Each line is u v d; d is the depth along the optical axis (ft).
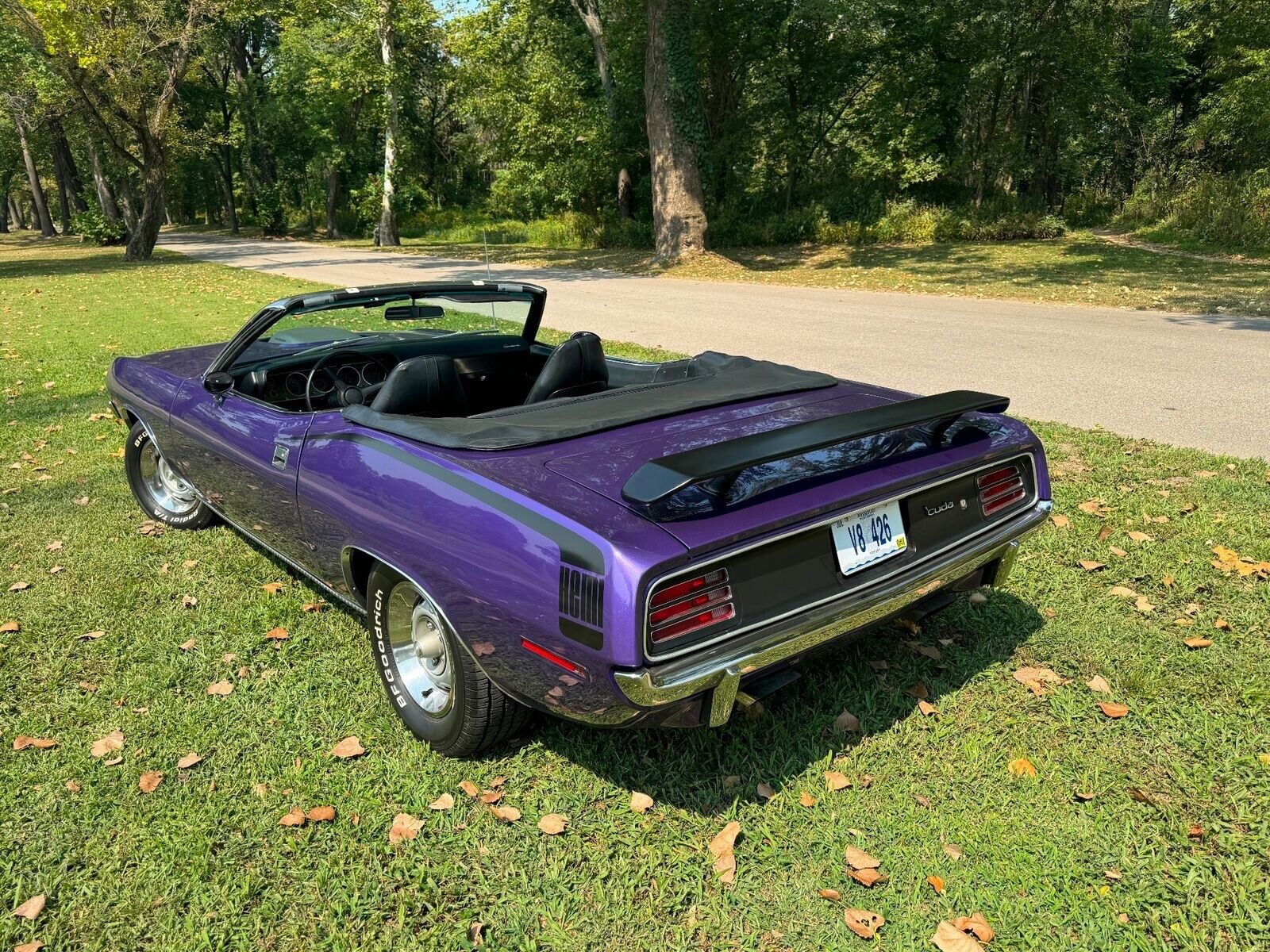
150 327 40.37
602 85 104.78
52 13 77.25
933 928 6.88
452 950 6.84
